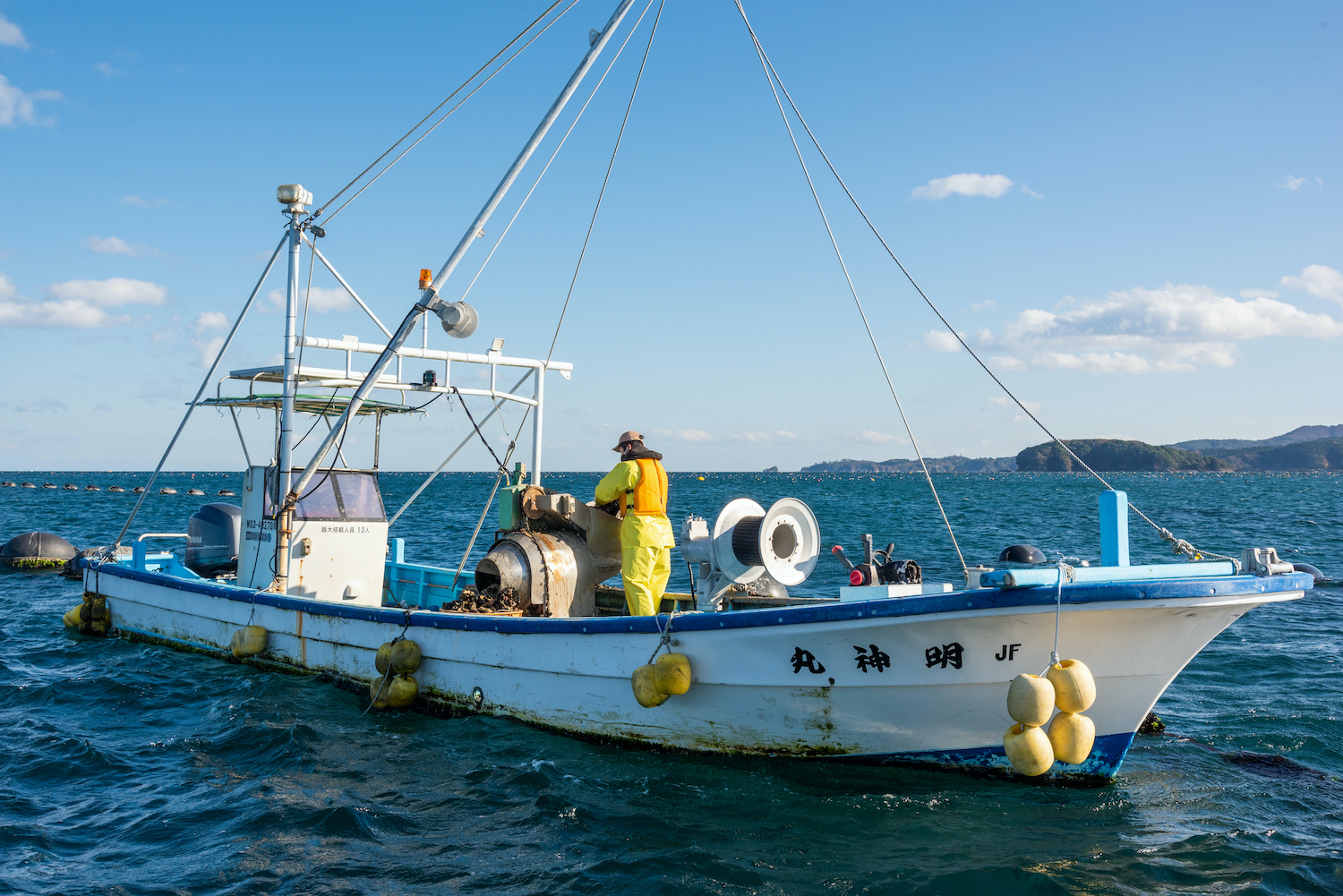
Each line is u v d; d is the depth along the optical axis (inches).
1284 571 231.0
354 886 186.9
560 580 328.5
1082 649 226.2
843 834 214.8
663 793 239.6
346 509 404.8
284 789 242.5
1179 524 1472.7
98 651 428.5
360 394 357.7
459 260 346.3
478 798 237.1
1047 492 3503.9
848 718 245.9
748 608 338.0
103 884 187.3
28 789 247.1
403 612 322.0
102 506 2030.0
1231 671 393.7
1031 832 217.0
